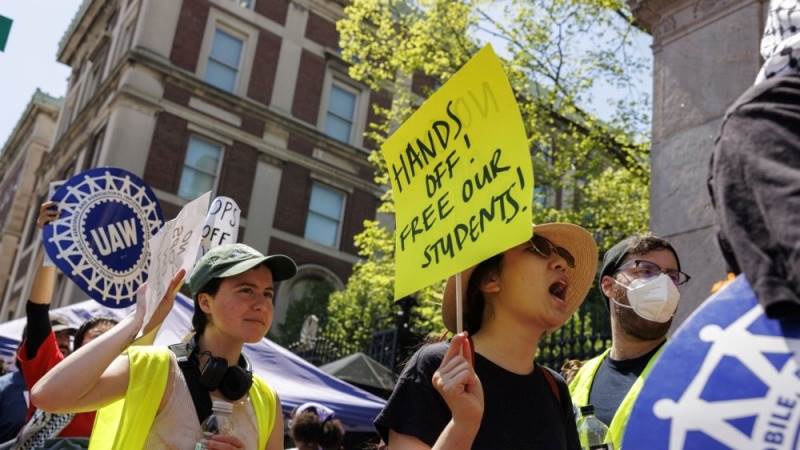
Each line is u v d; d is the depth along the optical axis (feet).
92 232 11.46
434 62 38.93
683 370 2.90
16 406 13.25
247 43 65.16
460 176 5.77
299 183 65.00
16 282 80.64
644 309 8.33
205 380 7.37
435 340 6.85
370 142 69.87
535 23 36.52
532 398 5.97
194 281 7.99
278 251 62.18
